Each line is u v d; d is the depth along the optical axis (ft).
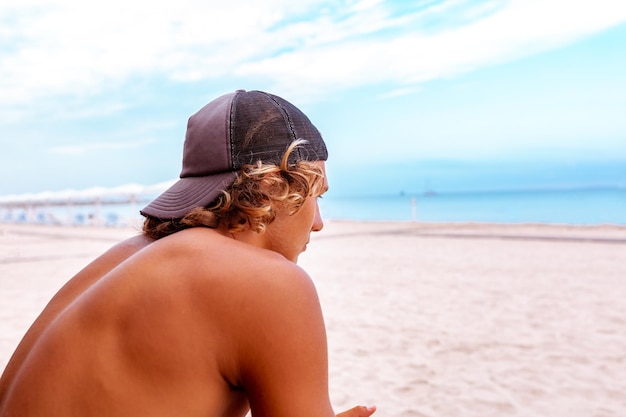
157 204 3.25
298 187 3.02
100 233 69.46
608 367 13.99
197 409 2.59
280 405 2.57
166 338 2.54
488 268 31.78
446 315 20.03
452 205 335.47
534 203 323.78
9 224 98.68
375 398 12.25
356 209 341.41
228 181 2.97
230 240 2.85
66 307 3.11
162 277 2.64
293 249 3.21
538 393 12.38
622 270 30.25
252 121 3.01
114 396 2.53
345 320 19.49
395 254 39.73
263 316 2.54
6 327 18.60
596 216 206.18
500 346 15.98
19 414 2.62
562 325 18.31
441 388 12.77
